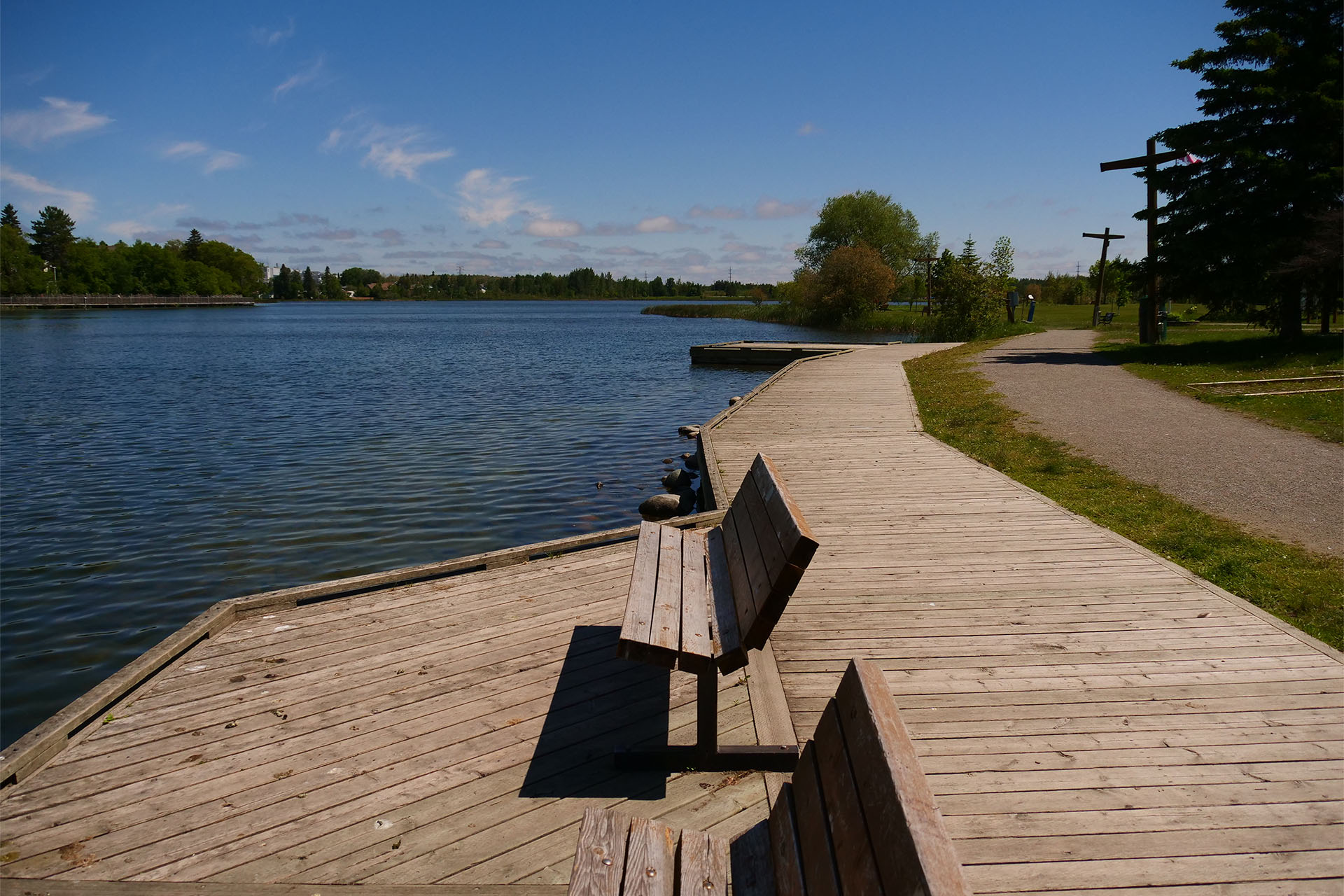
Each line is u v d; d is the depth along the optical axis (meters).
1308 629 5.22
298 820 3.38
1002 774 3.64
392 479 13.95
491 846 3.21
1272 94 17.67
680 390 26.22
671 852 2.30
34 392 26.05
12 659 7.64
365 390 26.53
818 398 16.11
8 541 10.77
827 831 1.88
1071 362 20.41
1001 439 11.66
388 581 6.04
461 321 95.81
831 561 6.55
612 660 4.86
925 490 8.83
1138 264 23.05
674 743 3.93
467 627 5.34
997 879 2.97
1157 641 4.99
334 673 4.67
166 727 4.09
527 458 15.68
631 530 7.26
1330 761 3.70
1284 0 18.17
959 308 36.38
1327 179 17.20
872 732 1.72
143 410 22.00
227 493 13.10
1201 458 9.93
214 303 141.50
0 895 2.92
